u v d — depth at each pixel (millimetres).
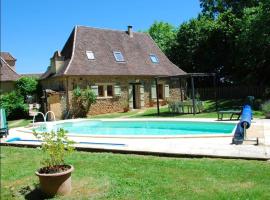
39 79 30922
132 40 33094
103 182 7273
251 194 5895
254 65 30281
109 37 31453
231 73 38094
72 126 21344
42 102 29844
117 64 29344
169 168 7973
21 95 28672
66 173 6574
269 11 22984
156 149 9883
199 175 7238
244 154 8555
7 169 9195
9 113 27703
